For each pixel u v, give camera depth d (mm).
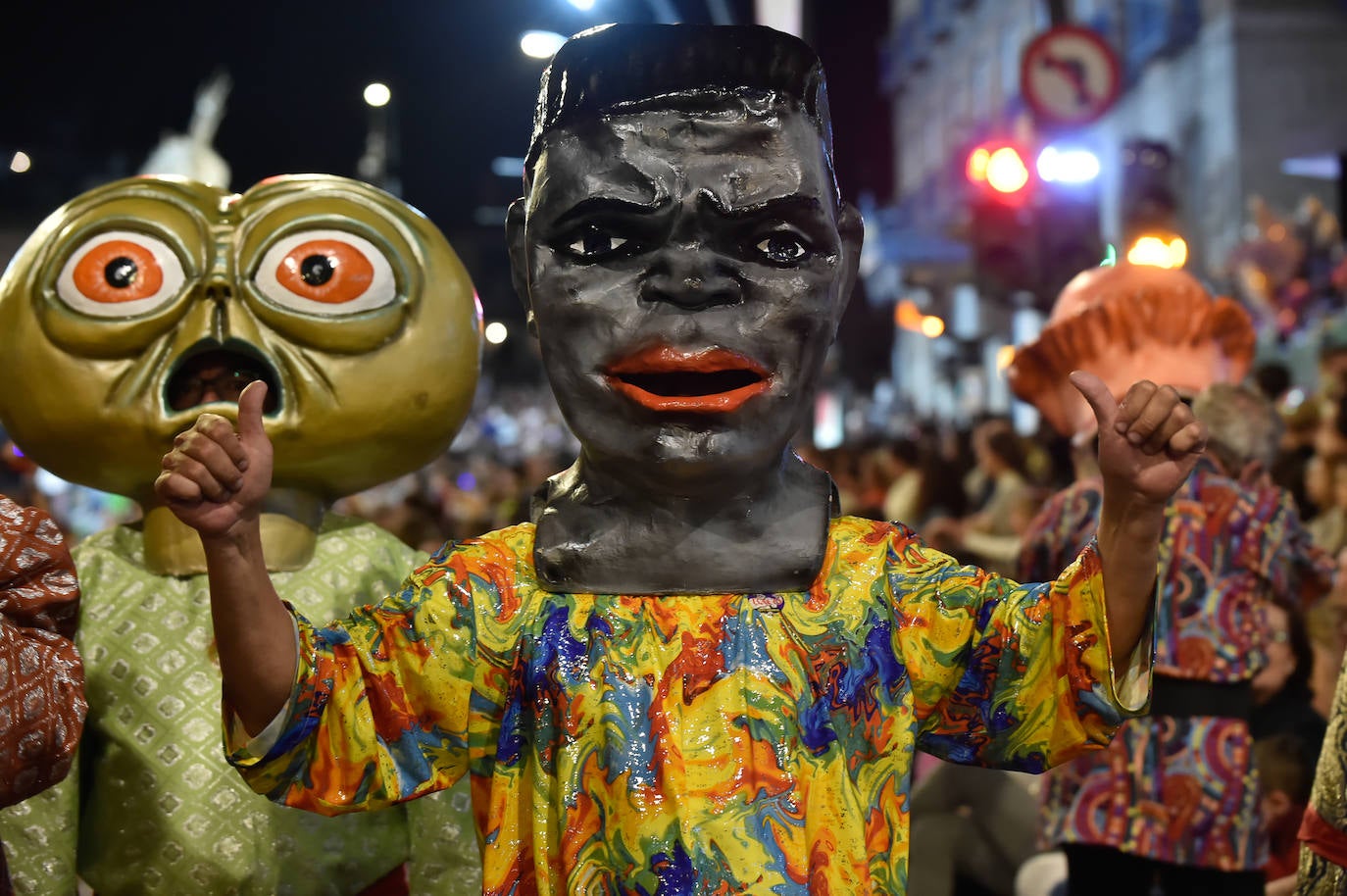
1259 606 3668
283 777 1950
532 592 2062
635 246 2035
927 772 4297
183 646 2750
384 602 2066
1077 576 1914
